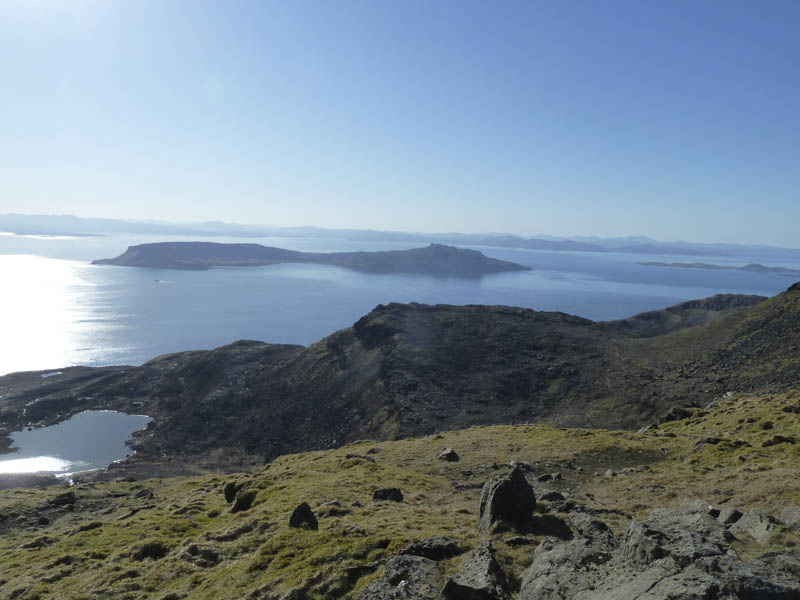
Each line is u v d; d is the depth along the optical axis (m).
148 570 26.19
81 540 34.06
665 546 13.85
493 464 50.66
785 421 53.25
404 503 33.91
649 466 45.41
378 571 20.20
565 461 50.59
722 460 42.53
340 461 51.03
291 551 23.86
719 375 148.75
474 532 24.88
